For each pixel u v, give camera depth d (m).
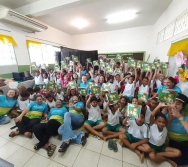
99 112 2.24
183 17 2.68
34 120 2.11
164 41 3.94
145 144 1.58
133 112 1.58
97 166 1.45
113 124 2.03
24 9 3.83
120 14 4.46
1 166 0.64
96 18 4.81
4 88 3.01
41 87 3.67
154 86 3.06
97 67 4.29
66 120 1.90
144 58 6.11
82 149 1.72
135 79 3.06
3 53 3.79
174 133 1.57
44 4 3.52
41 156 1.59
